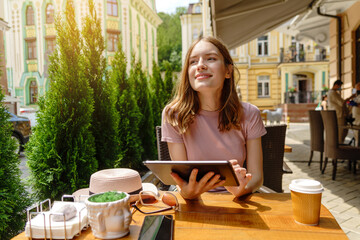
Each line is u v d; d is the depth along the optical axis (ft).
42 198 8.34
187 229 3.42
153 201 4.48
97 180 4.28
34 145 8.30
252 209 4.02
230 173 3.58
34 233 3.17
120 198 3.25
